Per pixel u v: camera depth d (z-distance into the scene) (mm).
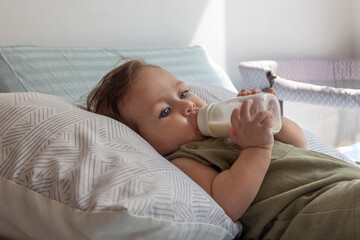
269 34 2863
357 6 3428
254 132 878
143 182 720
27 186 778
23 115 892
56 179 755
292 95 2150
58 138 840
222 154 965
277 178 935
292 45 3035
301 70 2795
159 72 1089
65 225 696
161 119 1043
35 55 1509
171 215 688
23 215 776
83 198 702
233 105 974
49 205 731
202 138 1059
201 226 745
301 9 3064
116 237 648
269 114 878
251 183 864
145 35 2205
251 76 2352
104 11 2041
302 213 828
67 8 1922
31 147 839
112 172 739
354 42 3471
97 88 1144
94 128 880
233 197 860
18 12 1791
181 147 1019
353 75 2975
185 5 2359
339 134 2164
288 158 958
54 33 1895
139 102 1052
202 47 2092
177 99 1059
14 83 1408
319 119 2154
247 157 885
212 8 2502
